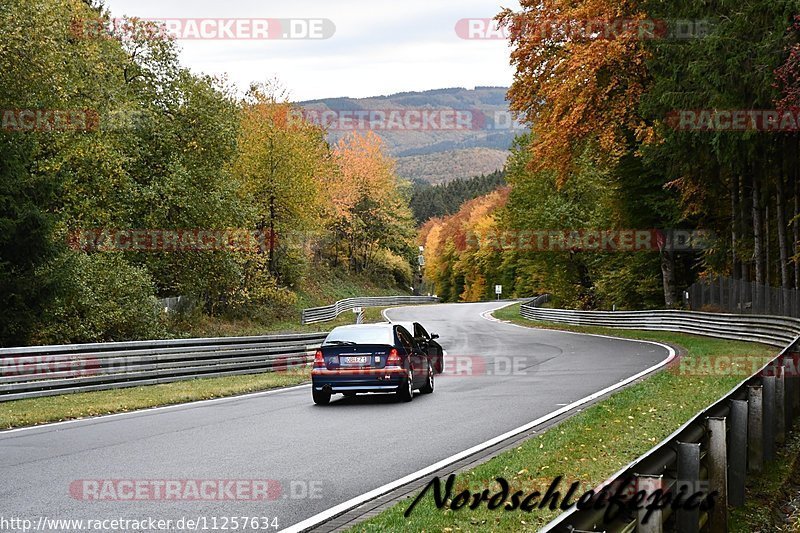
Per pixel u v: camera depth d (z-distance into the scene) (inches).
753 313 1159.0
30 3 1053.2
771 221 1321.4
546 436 405.7
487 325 1990.7
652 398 533.6
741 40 958.4
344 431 455.5
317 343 962.1
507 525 246.2
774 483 328.5
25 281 968.9
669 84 1083.9
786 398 440.8
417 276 4741.6
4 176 980.6
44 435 450.9
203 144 1545.3
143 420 513.3
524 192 2363.4
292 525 257.4
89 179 1224.2
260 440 425.1
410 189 4584.2
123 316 1144.2
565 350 1105.4
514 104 1322.6
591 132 1277.1
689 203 1412.4
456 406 561.3
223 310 1860.2
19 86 1053.8
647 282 1750.7
